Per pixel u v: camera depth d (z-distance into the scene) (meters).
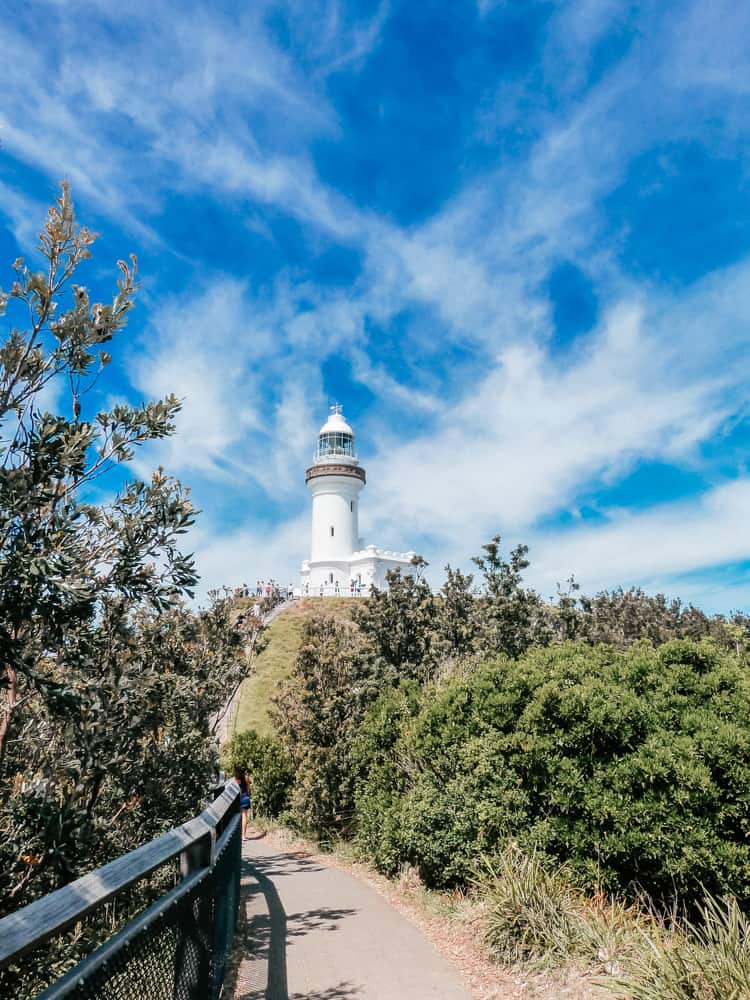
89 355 4.82
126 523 5.36
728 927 5.75
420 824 9.69
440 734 10.26
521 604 17.86
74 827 4.97
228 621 11.34
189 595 5.59
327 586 63.00
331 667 16.16
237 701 32.94
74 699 4.20
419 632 18.05
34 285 4.48
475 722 9.81
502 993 6.08
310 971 6.69
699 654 9.44
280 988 6.25
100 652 5.77
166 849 3.63
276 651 41.44
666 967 5.18
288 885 10.91
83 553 5.14
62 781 5.42
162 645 8.02
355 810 14.65
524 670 10.24
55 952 4.65
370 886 10.78
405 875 10.55
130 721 5.85
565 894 7.35
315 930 8.17
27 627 4.59
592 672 9.80
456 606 18.42
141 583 5.24
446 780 9.84
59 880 4.94
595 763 8.20
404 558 66.81
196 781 8.27
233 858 6.82
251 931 8.15
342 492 69.06
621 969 5.91
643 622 29.12
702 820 7.20
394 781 11.70
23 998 4.29
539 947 6.64
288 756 18.03
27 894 4.82
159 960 3.38
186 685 8.16
